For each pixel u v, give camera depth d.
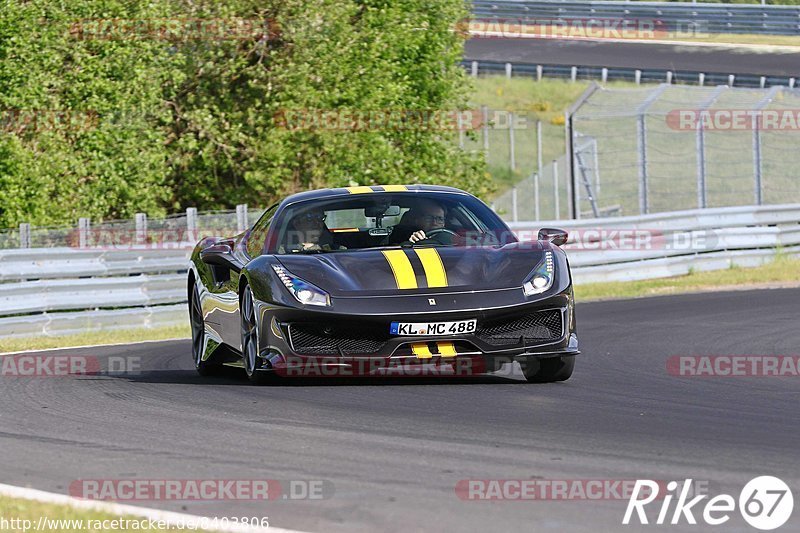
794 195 67.81
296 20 48.34
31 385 18.56
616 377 18.33
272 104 48.31
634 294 36.81
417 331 15.99
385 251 17.56
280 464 11.55
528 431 13.13
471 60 96.19
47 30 42.62
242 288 17.98
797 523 9.09
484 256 17.31
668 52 98.75
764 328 25.94
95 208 43.72
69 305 30.95
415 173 52.97
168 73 45.97
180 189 51.09
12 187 40.75
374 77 50.56
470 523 9.18
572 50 101.88
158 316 33.53
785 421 13.84
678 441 12.45
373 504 9.81
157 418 14.57
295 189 51.53
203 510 9.82
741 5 99.56
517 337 16.45
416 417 14.14
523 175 80.88
